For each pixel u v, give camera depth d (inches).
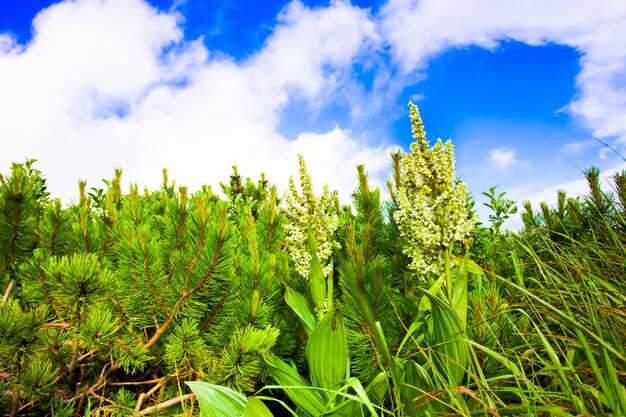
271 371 46.2
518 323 47.6
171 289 52.5
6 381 47.5
